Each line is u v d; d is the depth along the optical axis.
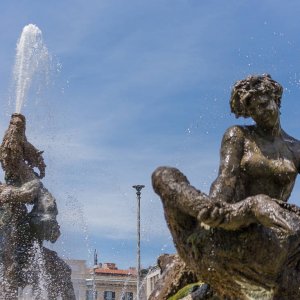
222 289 3.46
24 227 9.30
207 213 3.20
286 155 3.90
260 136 3.92
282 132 4.10
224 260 3.35
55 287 9.25
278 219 3.07
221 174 3.82
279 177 3.82
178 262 4.83
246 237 3.30
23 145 9.71
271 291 3.38
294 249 3.45
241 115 4.00
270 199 3.19
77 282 9.96
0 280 8.98
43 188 9.60
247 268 3.34
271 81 3.96
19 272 9.12
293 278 3.47
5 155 9.54
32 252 9.23
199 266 3.44
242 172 3.84
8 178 9.58
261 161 3.81
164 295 4.71
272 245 3.32
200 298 3.92
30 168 9.78
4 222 9.20
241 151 3.87
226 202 3.47
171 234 3.54
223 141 3.92
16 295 9.03
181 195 3.29
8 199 9.22
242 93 3.92
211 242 3.35
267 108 3.86
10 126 9.71
